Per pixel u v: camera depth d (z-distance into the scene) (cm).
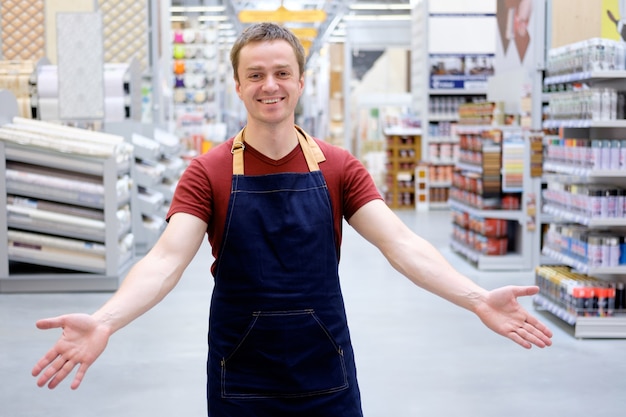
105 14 1309
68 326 195
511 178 879
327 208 226
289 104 221
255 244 221
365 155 2538
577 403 435
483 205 890
